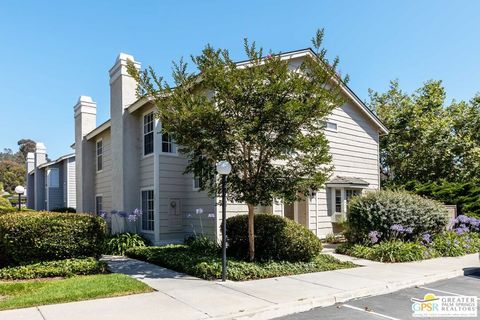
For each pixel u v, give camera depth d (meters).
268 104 7.41
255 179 8.23
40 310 5.12
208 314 5.02
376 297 6.44
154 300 5.70
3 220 7.84
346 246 11.20
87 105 18.06
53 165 24.75
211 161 8.20
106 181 16.14
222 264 7.20
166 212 12.06
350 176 15.23
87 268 7.69
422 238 11.20
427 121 22.20
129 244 11.17
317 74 8.14
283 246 8.63
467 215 15.07
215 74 7.83
